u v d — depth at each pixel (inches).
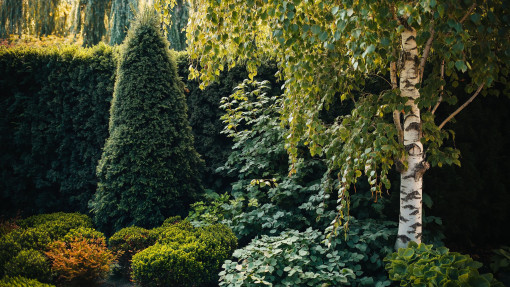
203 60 107.2
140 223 165.3
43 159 206.8
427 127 104.1
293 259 109.0
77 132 204.8
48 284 108.8
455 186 149.3
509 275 127.0
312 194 153.5
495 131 154.7
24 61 204.8
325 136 109.5
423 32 83.0
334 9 80.9
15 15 438.0
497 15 93.0
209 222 156.3
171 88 181.2
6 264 116.3
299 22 92.1
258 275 105.3
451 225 149.9
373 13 83.6
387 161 105.8
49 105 204.2
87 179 201.6
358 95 163.3
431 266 91.6
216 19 95.5
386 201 138.2
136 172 169.9
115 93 179.0
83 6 388.5
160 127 175.8
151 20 180.1
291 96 110.6
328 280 106.3
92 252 126.0
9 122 207.0
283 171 167.0
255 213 148.6
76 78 203.5
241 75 202.5
